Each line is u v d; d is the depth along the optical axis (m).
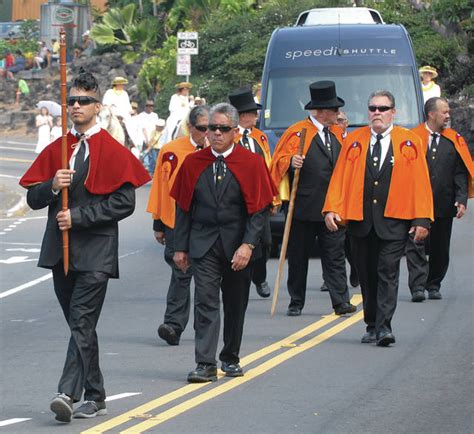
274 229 24.36
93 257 11.66
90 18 74.06
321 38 26.31
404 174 15.50
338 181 15.75
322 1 52.91
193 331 17.14
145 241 28.95
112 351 15.51
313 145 18.22
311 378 13.59
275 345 15.62
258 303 19.41
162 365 14.53
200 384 13.35
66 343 16.34
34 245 28.67
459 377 13.56
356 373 13.84
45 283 22.69
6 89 71.19
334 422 11.58
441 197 19.20
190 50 41.38
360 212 15.50
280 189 18.33
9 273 24.05
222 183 13.20
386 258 15.40
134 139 44.69
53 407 11.37
